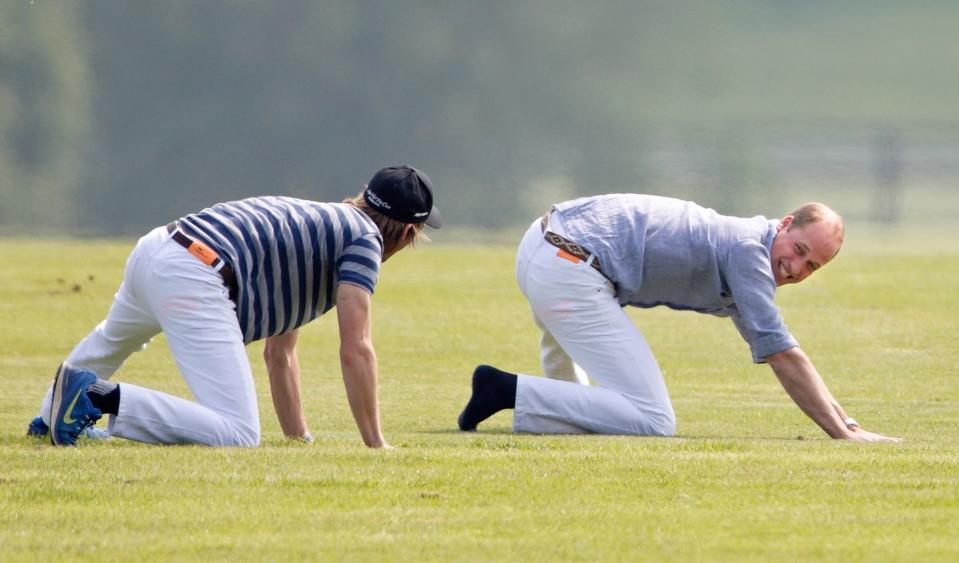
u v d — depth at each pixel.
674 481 19.81
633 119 181.00
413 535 16.89
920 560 15.98
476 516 17.81
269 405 30.73
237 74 170.75
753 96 191.50
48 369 36.16
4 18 155.50
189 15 168.38
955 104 191.38
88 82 161.88
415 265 64.81
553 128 179.38
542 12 179.50
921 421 29.25
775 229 26.41
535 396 26.34
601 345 26.61
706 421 29.08
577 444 23.28
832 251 26.05
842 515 17.97
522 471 20.31
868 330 45.03
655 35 183.50
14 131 156.50
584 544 16.53
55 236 114.38
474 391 26.81
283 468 20.23
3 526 17.08
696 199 173.50
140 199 163.62
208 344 22.66
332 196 173.50
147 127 165.88
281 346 24.73
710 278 26.61
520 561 15.88
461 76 177.25
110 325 24.14
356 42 176.25
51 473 19.64
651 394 26.45
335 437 25.44
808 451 22.47
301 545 16.42
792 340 26.30
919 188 150.00
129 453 21.14
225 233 22.80
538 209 175.25
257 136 171.00
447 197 175.00
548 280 26.94
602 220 26.94
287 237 22.83
